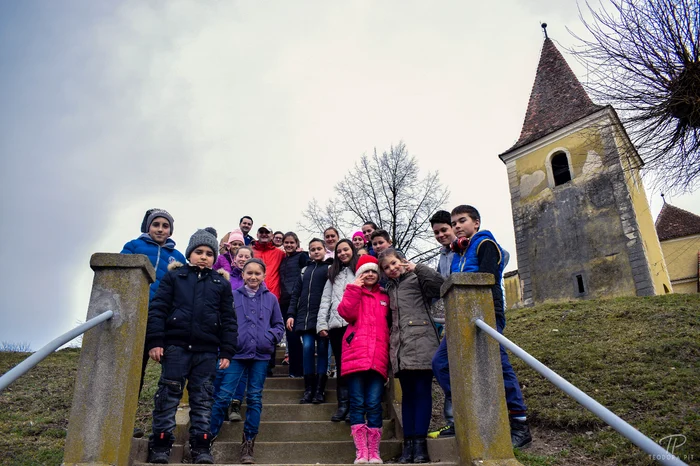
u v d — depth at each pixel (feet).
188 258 15.17
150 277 12.67
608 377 23.26
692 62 29.09
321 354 21.25
